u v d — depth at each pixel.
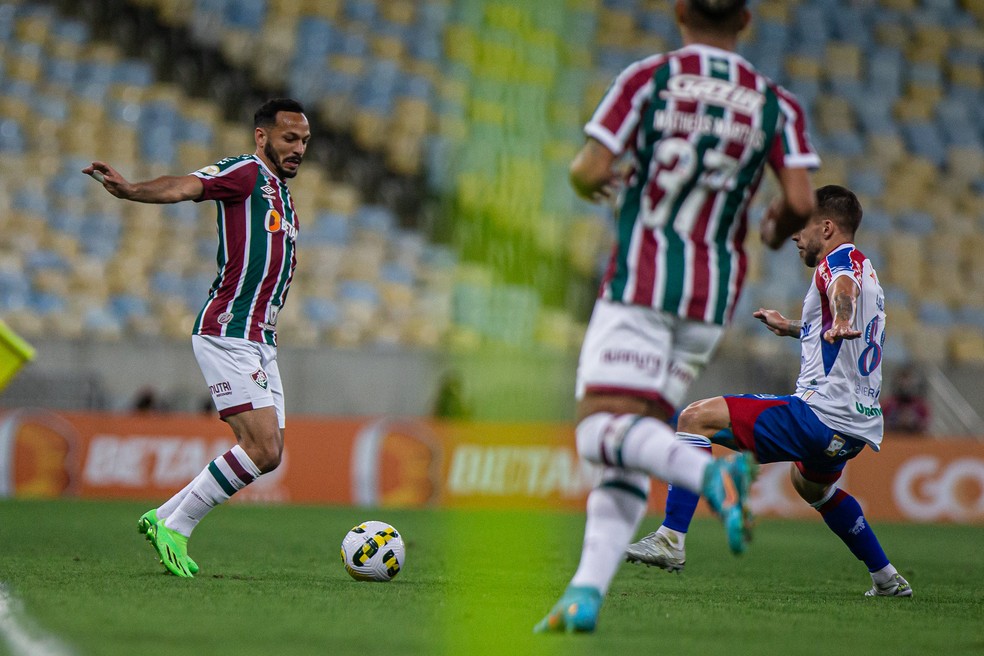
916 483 46.88
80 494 45.78
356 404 53.12
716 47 13.18
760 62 75.06
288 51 71.56
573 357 55.69
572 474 47.69
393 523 35.81
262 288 19.86
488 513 42.88
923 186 70.62
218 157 66.62
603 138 12.59
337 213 64.88
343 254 61.75
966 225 68.31
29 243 58.03
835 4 79.06
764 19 77.25
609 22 76.19
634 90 12.77
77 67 68.75
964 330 61.72
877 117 73.94
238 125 69.50
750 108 12.93
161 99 68.00
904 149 72.75
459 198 68.19
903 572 24.33
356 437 46.81
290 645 11.53
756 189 13.30
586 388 12.71
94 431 46.00
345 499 46.59
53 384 50.34
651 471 12.34
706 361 13.17
